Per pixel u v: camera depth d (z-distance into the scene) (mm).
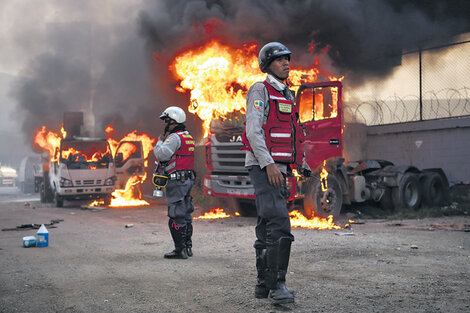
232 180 10016
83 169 15195
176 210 5492
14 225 9922
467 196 13312
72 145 15906
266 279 3455
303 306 3338
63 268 4961
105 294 3822
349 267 4781
